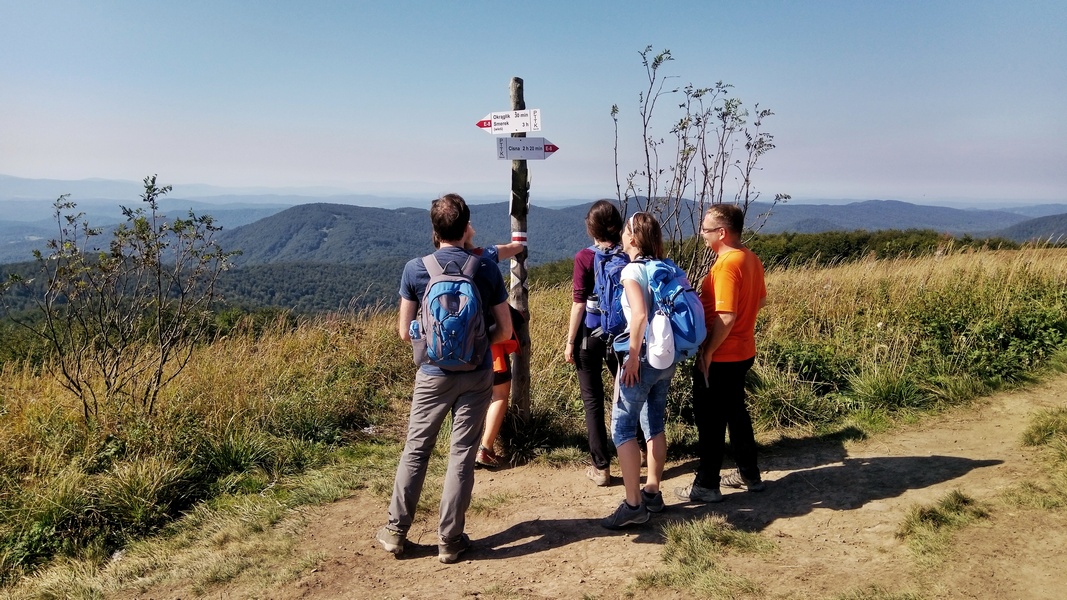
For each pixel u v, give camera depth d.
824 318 6.88
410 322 2.95
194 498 4.16
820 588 2.33
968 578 2.26
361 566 3.02
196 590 2.94
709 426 3.25
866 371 4.89
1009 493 2.82
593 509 3.46
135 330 5.32
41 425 4.84
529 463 4.25
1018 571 2.26
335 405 5.59
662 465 3.21
